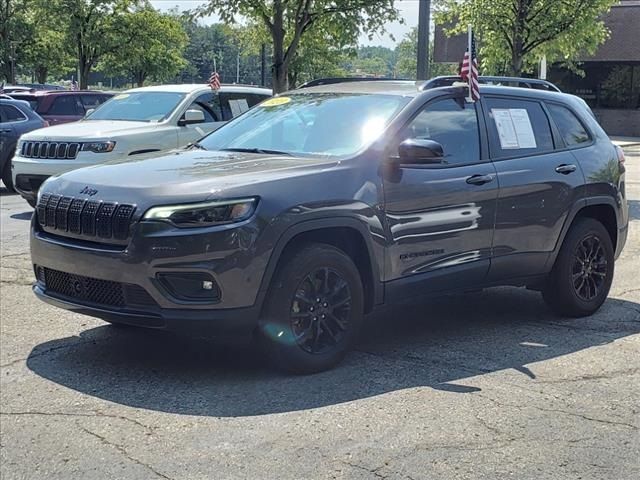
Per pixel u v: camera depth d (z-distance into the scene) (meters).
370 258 5.42
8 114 15.18
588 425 4.56
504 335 6.36
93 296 5.13
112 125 11.87
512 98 6.62
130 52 36.25
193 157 5.81
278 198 4.98
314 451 4.17
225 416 4.61
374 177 5.45
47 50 40.19
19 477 3.92
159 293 4.81
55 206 5.29
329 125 5.96
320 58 33.12
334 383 5.14
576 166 6.78
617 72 35.66
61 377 5.25
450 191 5.82
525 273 6.52
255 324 5.01
